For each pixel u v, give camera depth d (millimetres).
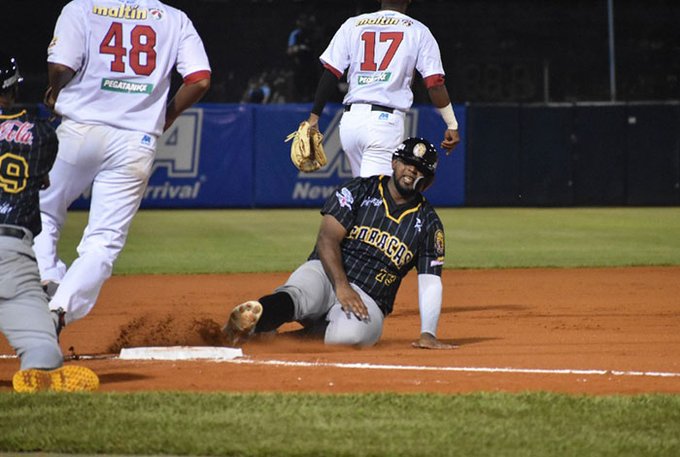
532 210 55625
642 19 72625
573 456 10648
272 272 30875
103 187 16578
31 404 12555
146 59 16562
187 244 39094
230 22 70812
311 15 70938
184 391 13398
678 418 12086
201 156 56281
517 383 14102
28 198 13508
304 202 57031
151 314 22281
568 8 72625
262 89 64000
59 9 68500
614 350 17094
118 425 11711
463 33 72000
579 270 31203
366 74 20938
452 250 36906
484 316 22031
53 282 16359
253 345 17422
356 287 17453
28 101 64438
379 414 12211
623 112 57281
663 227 45719
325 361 15734
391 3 21312
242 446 10953
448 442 11117
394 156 17422
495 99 72125
